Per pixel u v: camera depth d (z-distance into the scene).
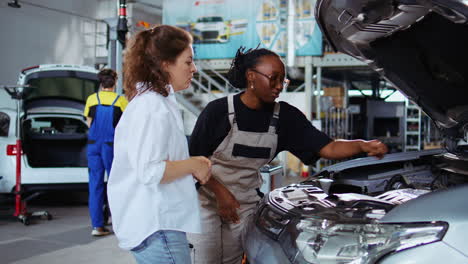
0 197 6.26
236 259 2.13
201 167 1.42
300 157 2.02
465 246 1.20
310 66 9.95
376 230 1.31
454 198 1.30
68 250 3.78
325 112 9.59
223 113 1.91
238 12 10.28
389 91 15.25
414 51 1.96
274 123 1.92
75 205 5.88
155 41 1.43
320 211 1.48
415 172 2.27
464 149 2.00
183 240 1.44
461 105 2.02
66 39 11.98
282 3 10.02
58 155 5.95
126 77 1.46
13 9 10.67
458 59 1.83
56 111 5.84
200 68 10.18
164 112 1.38
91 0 12.63
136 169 1.34
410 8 1.62
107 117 4.20
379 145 1.85
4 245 3.92
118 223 1.42
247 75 1.85
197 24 10.54
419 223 1.27
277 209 1.65
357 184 2.19
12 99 5.05
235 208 1.86
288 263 1.45
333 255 1.34
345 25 1.91
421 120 10.32
